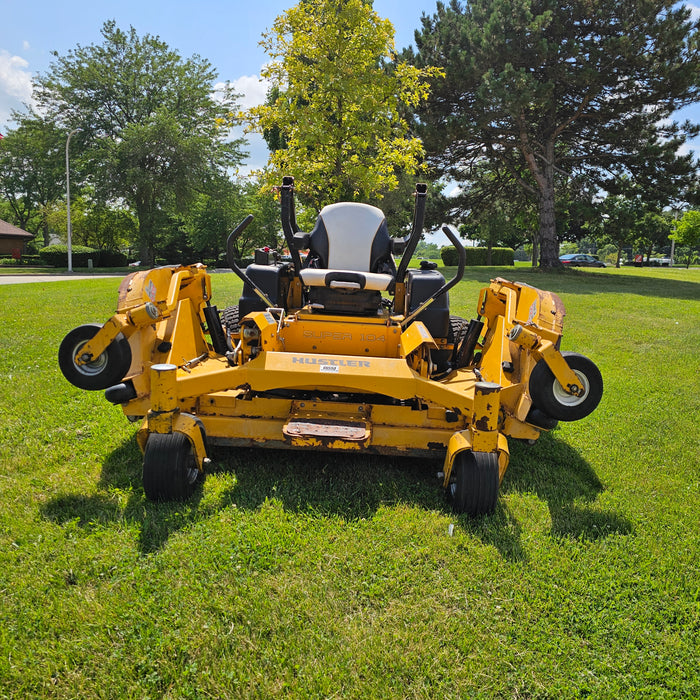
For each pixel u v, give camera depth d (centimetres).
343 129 1301
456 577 309
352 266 515
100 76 4066
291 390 455
